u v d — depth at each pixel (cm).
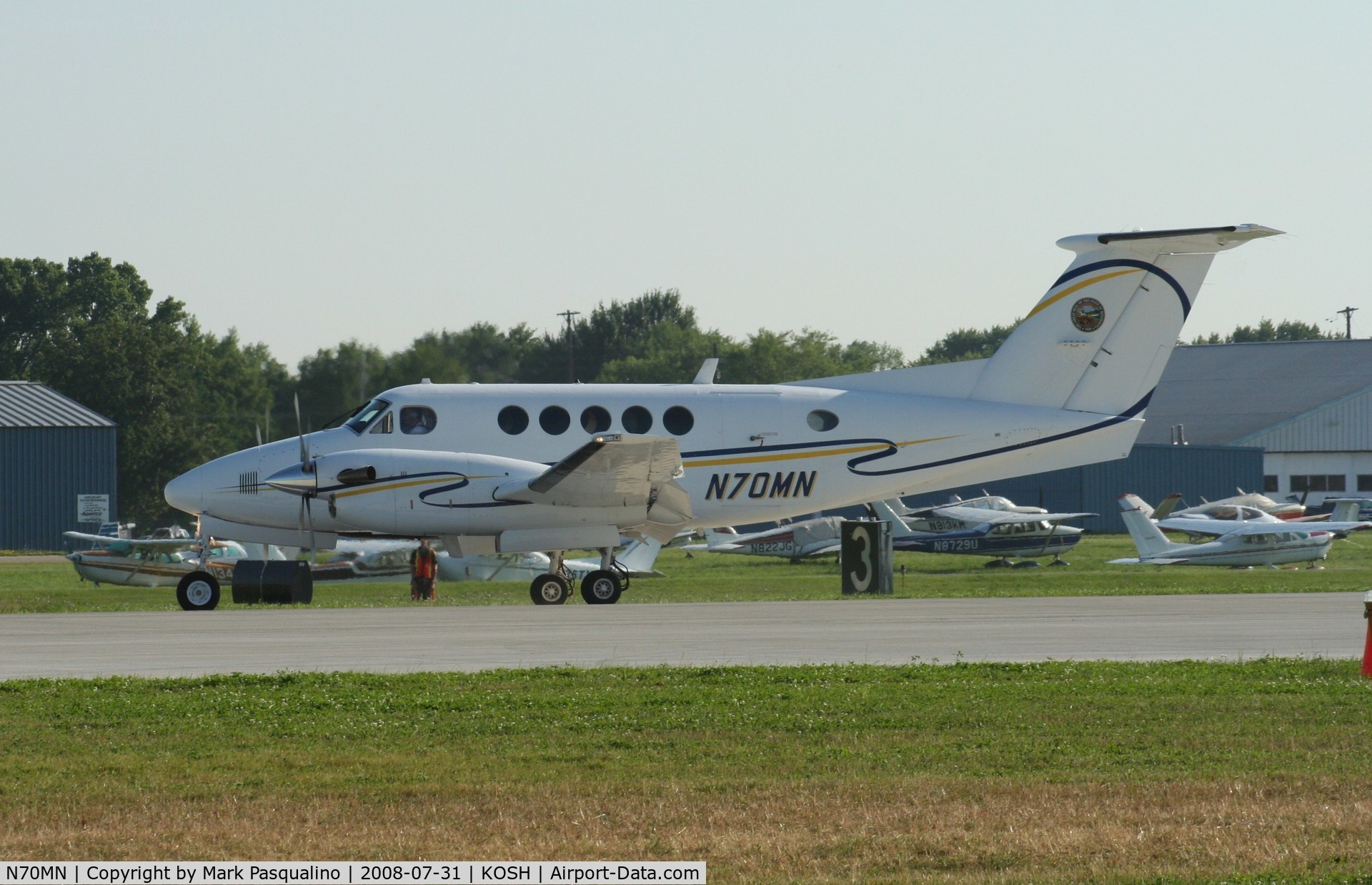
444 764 3259
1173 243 7738
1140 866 2420
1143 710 3859
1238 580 11238
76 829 2691
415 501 7338
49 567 15138
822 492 7844
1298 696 4044
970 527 16375
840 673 4509
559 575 7950
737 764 3250
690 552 18400
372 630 6056
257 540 7619
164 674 4559
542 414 7688
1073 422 7894
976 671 4553
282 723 3747
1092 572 13525
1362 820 2678
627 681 4391
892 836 2612
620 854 2523
